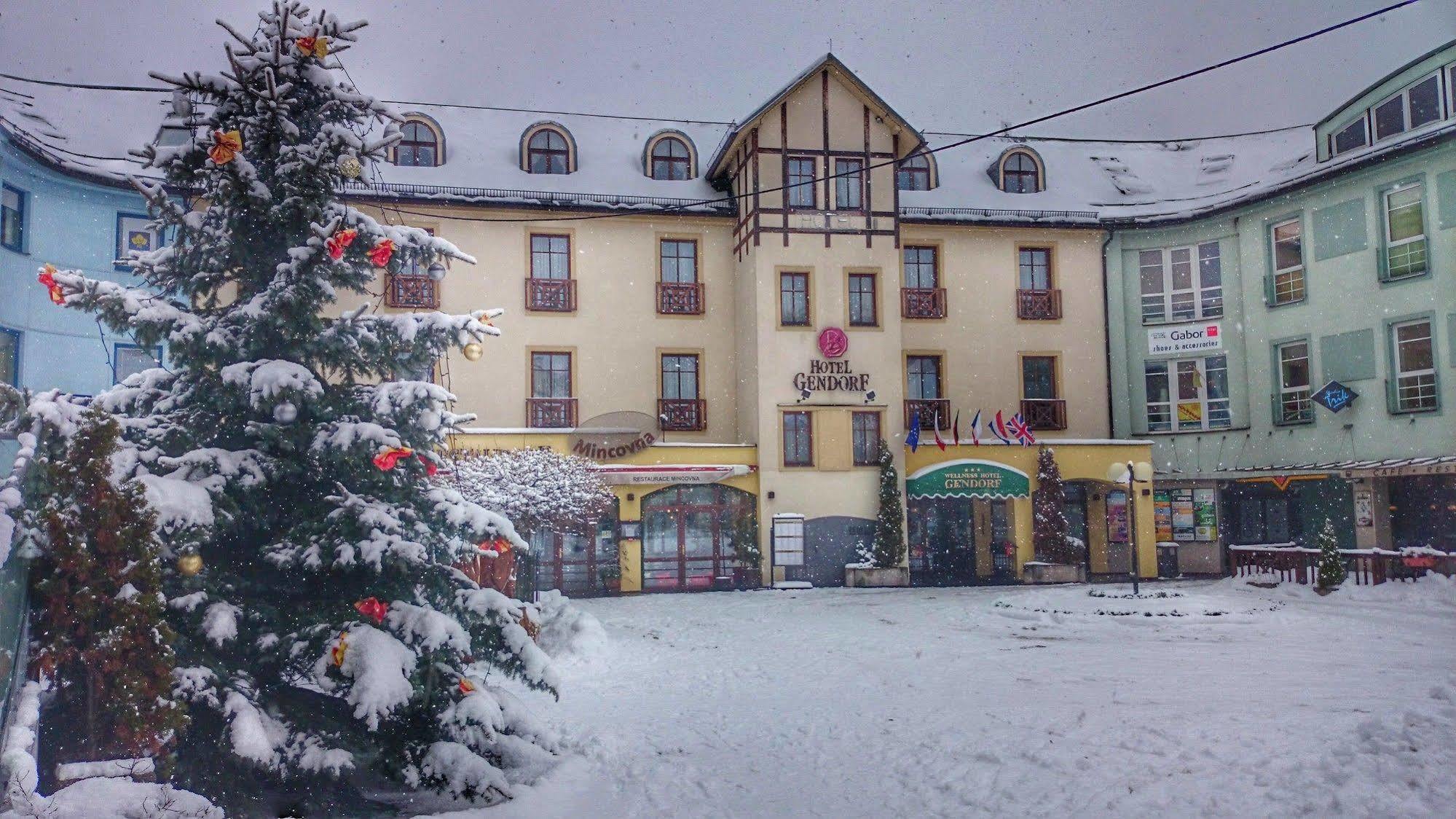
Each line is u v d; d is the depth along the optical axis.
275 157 8.23
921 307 31.12
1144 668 13.46
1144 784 7.58
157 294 8.36
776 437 28.39
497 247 28.61
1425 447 24.97
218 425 7.96
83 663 6.53
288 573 7.95
